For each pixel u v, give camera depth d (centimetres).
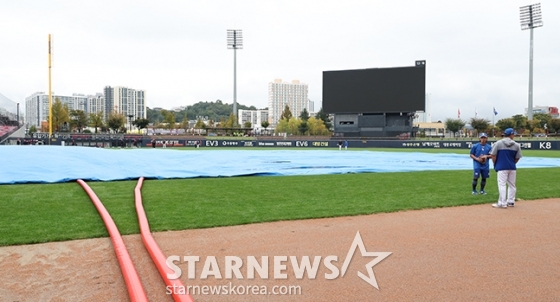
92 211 816
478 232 684
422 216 816
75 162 1491
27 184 1188
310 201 976
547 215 833
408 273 487
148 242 577
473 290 434
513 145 916
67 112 8119
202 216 789
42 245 589
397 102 5553
